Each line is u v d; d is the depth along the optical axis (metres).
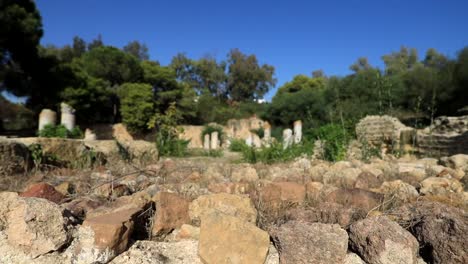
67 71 18.69
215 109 30.73
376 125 8.47
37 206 1.30
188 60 40.84
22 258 1.24
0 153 3.12
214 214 1.34
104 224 1.25
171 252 1.34
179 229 1.57
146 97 22.20
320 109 20.25
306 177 3.00
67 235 1.29
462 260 1.20
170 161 4.63
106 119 24.81
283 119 23.27
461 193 2.21
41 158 3.73
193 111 27.22
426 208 1.63
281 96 25.89
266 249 1.26
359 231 1.33
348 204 1.91
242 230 1.29
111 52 24.05
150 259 1.26
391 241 1.23
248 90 42.56
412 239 1.27
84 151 4.36
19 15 13.93
